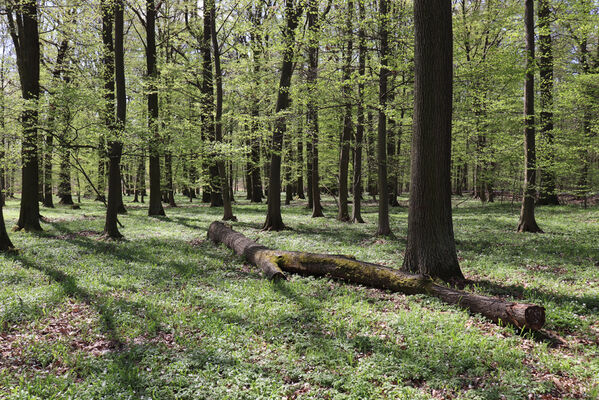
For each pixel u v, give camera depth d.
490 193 29.19
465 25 19.75
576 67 20.53
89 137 14.06
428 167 7.70
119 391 3.97
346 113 16.09
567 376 4.23
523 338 5.21
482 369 4.33
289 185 32.22
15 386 4.07
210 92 23.61
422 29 7.54
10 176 32.81
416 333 5.27
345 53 13.97
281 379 4.23
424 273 7.74
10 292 6.97
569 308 6.11
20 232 14.17
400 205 29.92
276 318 5.96
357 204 18.20
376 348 4.89
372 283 7.66
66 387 4.07
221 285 7.87
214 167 27.58
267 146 18.09
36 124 13.19
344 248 11.62
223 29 21.34
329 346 4.97
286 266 9.02
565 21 15.59
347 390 4.02
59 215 20.77
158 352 4.86
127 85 23.30
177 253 11.23
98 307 6.38
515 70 12.75
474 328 5.40
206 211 25.11
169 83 21.09
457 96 15.10
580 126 20.48
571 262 9.34
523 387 3.98
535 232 14.30
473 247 11.55
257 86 18.92
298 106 14.45
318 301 6.80
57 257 10.04
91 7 16.14
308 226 16.92
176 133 17.34
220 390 3.95
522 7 19.80
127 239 13.60
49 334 5.34
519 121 16.02
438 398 3.86
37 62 14.76
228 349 4.93
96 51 19.78
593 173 20.78
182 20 29.33
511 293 6.96
